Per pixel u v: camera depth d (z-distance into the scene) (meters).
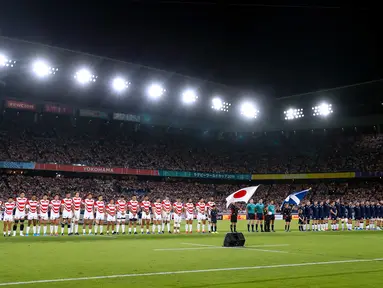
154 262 13.72
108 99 59.81
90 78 50.06
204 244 20.56
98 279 10.44
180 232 30.33
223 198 66.31
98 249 17.69
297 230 34.09
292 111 66.62
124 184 62.16
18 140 58.44
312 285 9.80
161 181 67.44
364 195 64.00
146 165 64.25
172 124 68.31
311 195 67.06
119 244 20.16
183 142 73.56
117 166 60.81
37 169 54.84
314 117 67.88
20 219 24.72
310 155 71.75
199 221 31.80
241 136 75.19
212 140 75.81
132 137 69.19
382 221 36.25
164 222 32.97
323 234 29.02
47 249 17.52
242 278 10.71
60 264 13.05
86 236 25.17
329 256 15.74
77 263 13.31
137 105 62.62
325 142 72.75
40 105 57.41
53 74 47.41
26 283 9.81
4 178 54.22
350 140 71.19
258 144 75.81
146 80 55.62
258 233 29.98
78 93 56.69
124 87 52.78
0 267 12.34
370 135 69.62
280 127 69.81
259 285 9.75
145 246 19.25
